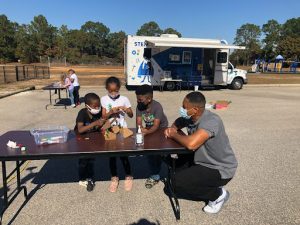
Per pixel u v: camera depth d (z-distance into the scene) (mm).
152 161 4539
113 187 4523
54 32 102375
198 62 18578
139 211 3986
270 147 6766
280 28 101062
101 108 4387
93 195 4402
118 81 4539
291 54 78562
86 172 4648
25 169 5332
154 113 4406
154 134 4246
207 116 3697
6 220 3746
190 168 3793
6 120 9367
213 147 3678
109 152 3473
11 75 29875
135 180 4906
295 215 3916
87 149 3525
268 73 40781
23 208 4023
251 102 13805
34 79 25000
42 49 93250
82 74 33875
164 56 18016
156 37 18047
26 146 3635
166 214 3918
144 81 18078
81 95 15680
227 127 8695
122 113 4633
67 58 87188
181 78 18469
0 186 4633
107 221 3754
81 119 4270
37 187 4637
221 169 3713
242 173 5234
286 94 17312
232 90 19531
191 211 3982
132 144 3734
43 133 3736
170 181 4199
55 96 14969
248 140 7324
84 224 3688
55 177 5000
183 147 3639
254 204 4180
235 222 3744
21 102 13070
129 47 17672
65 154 3387
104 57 100500
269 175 5164
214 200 3898
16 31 96312
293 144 7023
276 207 4105
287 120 9766
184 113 3775
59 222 3721
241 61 103750
